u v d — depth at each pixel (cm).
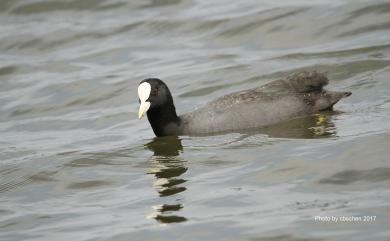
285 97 1616
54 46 2425
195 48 2267
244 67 2055
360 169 1285
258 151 1453
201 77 2038
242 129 1598
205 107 1661
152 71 2141
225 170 1387
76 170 1513
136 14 2550
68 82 2147
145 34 2420
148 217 1227
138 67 2192
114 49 2347
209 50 2233
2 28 2561
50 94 2089
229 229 1139
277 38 2228
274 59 2078
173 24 2433
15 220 1311
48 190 1444
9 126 1917
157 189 1345
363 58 1953
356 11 2239
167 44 2331
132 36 2422
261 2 2467
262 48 2183
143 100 1620
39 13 2656
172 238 1137
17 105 2044
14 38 2481
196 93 1952
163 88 1634
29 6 2661
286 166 1352
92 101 2020
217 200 1252
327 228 1098
